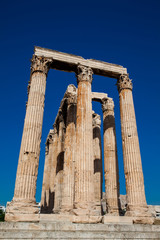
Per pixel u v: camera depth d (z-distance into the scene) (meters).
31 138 17.22
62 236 12.12
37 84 19.61
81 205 16.47
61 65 22.52
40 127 18.19
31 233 11.71
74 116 27.52
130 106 22.06
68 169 24.44
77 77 22.66
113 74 24.20
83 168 17.83
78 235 12.41
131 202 18.05
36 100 18.84
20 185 15.53
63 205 22.56
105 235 12.75
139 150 20.16
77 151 18.70
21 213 14.42
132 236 13.17
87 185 17.33
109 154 25.83
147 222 16.64
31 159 16.55
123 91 23.03
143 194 18.23
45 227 13.03
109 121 27.84
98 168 29.02
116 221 16.14
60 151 29.95
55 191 27.78
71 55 22.75
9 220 14.02
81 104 20.59
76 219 15.58
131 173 18.97
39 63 20.61
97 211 16.64
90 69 22.64
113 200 23.41
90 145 18.98
